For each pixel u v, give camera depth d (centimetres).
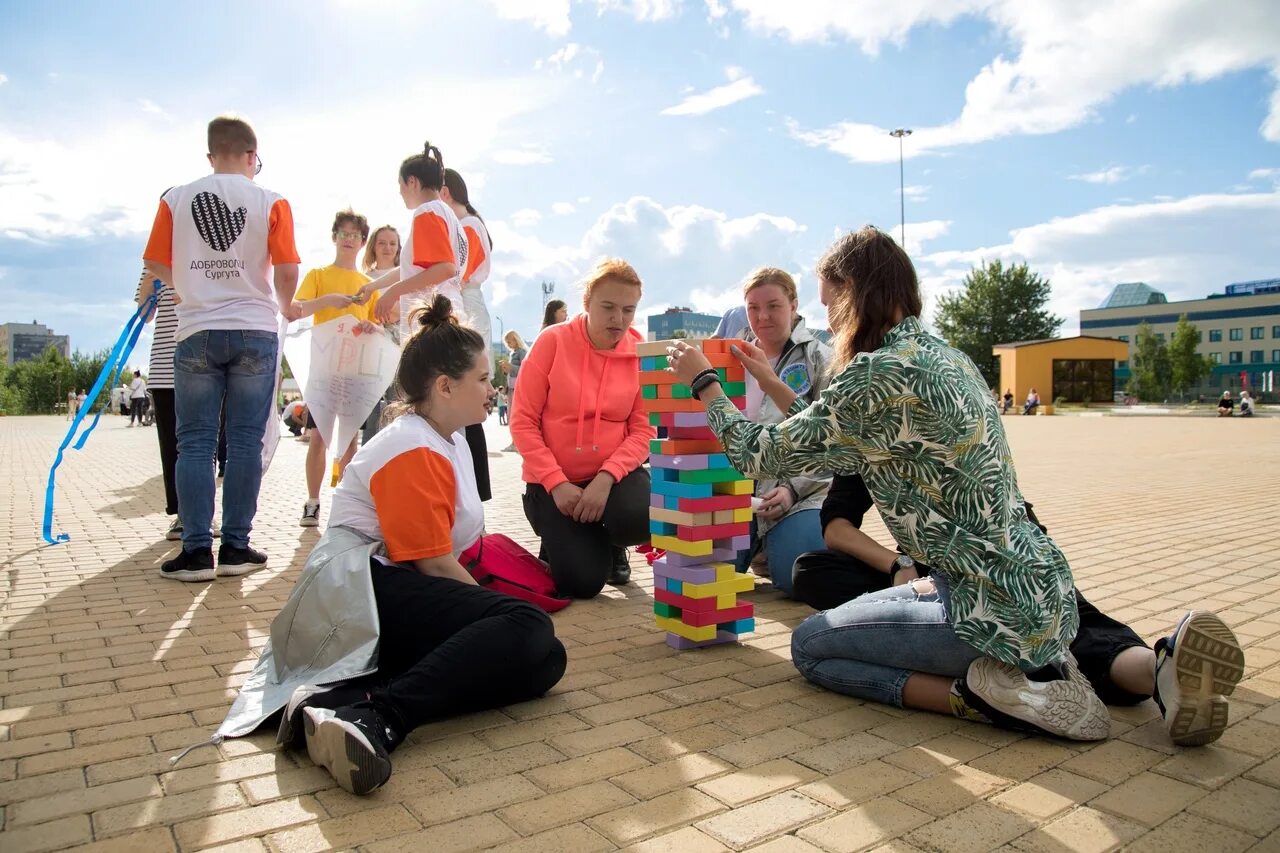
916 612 263
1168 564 496
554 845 188
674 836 192
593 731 255
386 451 269
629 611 409
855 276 263
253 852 186
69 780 221
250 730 246
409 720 234
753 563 496
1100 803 208
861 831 194
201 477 457
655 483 352
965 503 242
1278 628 359
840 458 259
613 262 419
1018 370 4666
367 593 256
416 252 516
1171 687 234
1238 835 192
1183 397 7719
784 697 286
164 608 396
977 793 213
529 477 430
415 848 187
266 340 461
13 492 860
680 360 297
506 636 251
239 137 459
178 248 444
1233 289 11956
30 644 340
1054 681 244
